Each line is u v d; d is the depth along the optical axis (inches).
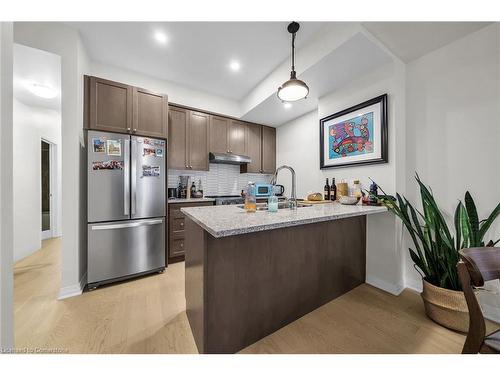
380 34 67.6
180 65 102.2
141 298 74.9
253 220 45.0
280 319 57.4
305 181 134.0
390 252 78.4
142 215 92.7
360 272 83.3
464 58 67.4
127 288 82.7
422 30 65.3
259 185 137.8
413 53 76.0
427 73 75.7
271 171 158.2
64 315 64.2
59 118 161.0
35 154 131.2
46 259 115.6
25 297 75.1
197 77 113.4
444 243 58.1
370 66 80.4
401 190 78.5
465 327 54.9
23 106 123.9
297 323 59.8
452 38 68.5
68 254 76.4
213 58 95.7
